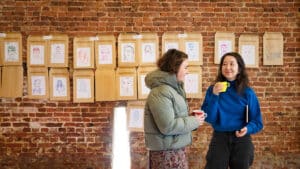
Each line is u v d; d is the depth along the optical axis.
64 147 5.21
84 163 5.21
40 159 5.19
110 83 5.15
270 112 5.28
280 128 5.29
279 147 5.30
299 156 5.31
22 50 5.12
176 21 5.20
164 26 5.19
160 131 2.96
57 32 5.13
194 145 5.27
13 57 5.11
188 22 5.21
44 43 5.12
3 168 5.17
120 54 5.14
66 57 5.12
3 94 5.12
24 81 5.15
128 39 5.15
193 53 5.20
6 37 5.09
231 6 5.23
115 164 5.23
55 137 5.20
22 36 5.12
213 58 5.24
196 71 5.20
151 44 5.16
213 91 3.35
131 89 5.15
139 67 5.16
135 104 5.19
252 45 5.23
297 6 5.28
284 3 5.27
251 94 3.40
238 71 3.40
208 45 5.23
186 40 5.18
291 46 5.30
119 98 5.15
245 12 5.25
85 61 5.13
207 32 5.23
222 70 3.42
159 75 3.02
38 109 5.17
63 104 5.18
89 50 5.13
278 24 5.28
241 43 5.23
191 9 5.21
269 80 5.30
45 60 5.12
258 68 5.28
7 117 5.16
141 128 5.19
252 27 5.26
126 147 5.23
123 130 5.20
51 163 5.19
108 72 5.14
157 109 2.91
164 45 5.17
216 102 3.34
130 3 5.16
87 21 5.15
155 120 2.94
